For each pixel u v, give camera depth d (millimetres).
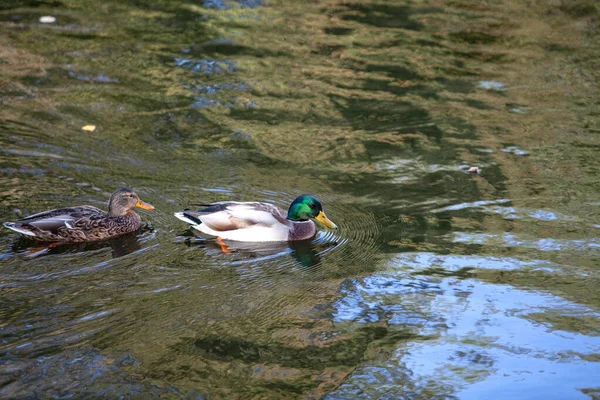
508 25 19375
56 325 7992
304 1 20656
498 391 7254
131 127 13656
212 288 9031
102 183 11539
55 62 16109
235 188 11742
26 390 6941
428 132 13977
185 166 12398
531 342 8102
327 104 15062
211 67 16438
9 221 10078
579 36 18703
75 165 12047
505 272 9578
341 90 15680
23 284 8789
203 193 11523
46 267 9250
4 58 16047
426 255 10016
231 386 7191
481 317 8578
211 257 9859
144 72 16000
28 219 9734
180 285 9047
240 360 7609
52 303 8414
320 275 9523
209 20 19047
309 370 7508
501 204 11445
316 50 17547
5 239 9922
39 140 12797
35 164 11930
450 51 17750
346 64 16922
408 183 12148
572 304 8844
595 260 9859
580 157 13031
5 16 18375
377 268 9703
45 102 14312
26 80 15164
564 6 20547
